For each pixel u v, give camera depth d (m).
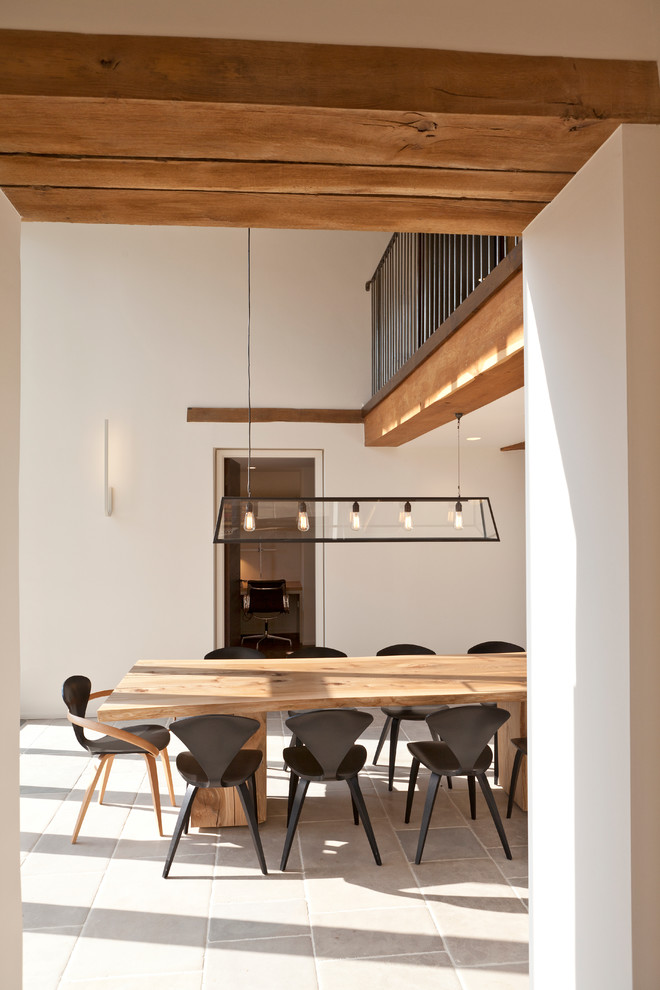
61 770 4.82
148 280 6.46
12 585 1.70
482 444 6.60
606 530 1.51
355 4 1.38
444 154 1.53
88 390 6.33
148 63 1.32
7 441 1.67
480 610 6.77
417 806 4.14
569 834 1.69
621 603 1.44
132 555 6.31
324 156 1.53
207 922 2.93
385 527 4.67
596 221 1.54
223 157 1.53
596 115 1.42
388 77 1.37
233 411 6.46
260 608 8.21
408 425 5.15
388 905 3.05
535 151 1.53
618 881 1.45
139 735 4.11
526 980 2.55
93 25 1.32
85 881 3.27
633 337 1.42
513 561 6.83
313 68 1.35
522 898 3.10
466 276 4.06
